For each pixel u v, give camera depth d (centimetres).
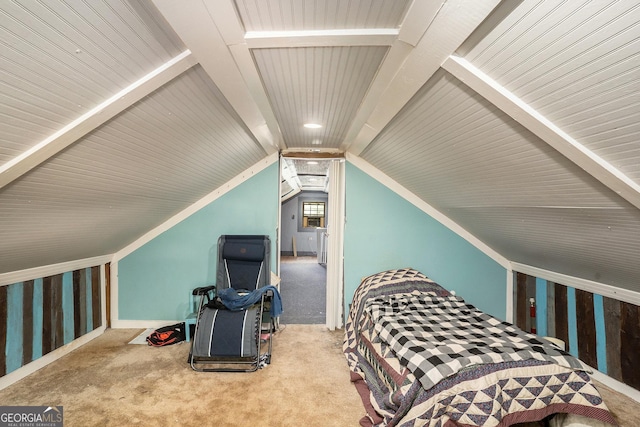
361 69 155
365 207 354
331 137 304
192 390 224
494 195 226
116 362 264
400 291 291
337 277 357
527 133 146
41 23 84
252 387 229
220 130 216
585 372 168
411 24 112
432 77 146
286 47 131
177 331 308
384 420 175
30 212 169
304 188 937
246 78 153
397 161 285
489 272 357
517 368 165
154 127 165
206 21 106
